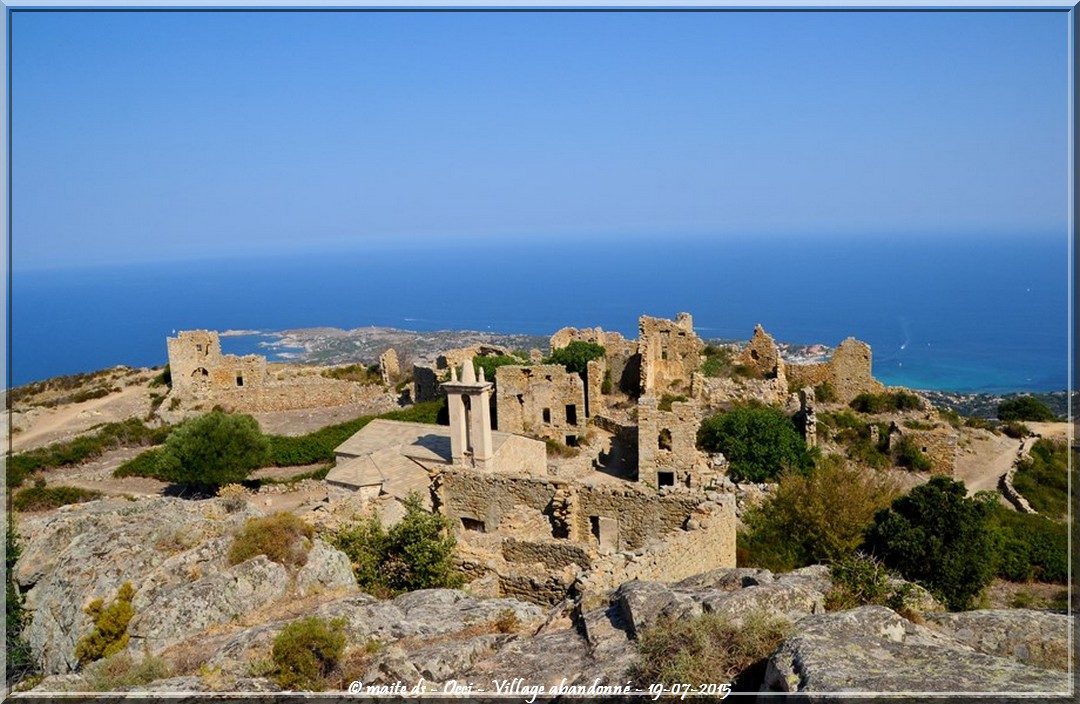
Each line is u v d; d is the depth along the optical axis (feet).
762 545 105.09
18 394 244.22
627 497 98.12
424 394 234.38
